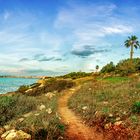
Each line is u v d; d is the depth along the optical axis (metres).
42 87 50.00
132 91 23.34
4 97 20.70
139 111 15.35
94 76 79.62
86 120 16.69
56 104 26.61
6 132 12.62
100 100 23.30
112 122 14.68
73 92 43.16
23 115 17.39
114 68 87.50
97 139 12.95
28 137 12.05
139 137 12.07
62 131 13.62
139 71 71.62
